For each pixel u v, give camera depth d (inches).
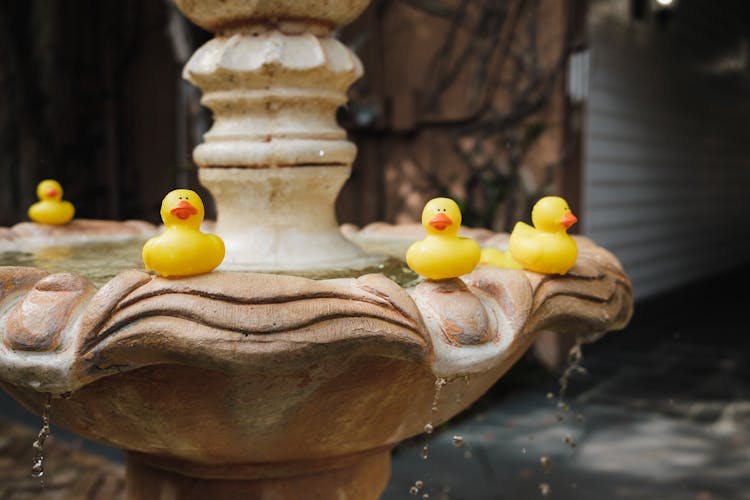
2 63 269.7
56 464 151.9
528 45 213.5
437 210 50.3
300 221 71.0
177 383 48.3
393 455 155.3
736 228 441.1
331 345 43.0
